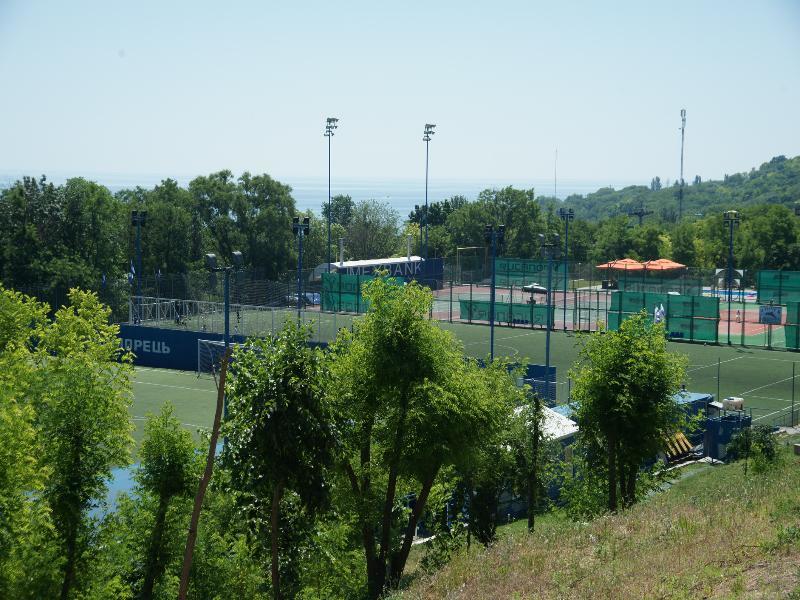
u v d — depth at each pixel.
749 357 70.44
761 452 36.69
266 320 70.31
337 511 25.27
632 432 28.70
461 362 28.05
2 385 20.25
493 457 29.16
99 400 22.70
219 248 112.50
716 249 138.75
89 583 22.31
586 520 24.33
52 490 21.89
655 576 14.87
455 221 153.75
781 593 12.78
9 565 18.81
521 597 15.35
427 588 17.66
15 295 29.94
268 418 19.58
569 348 72.81
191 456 24.05
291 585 22.91
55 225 86.31
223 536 24.39
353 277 87.44
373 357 26.39
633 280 92.31
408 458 25.80
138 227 72.75
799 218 150.12
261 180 114.38
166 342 65.81
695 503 20.38
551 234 144.12
